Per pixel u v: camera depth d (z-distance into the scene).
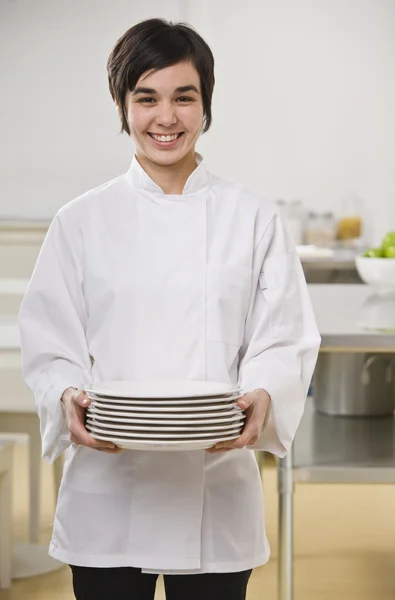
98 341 1.88
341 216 6.00
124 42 1.83
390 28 5.98
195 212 1.90
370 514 4.48
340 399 3.35
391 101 6.01
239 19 5.95
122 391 1.70
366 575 3.62
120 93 1.86
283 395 1.83
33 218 5.86
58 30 5.80
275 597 3.35
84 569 1.90
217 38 5.96
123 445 1.66
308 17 5.96
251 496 1.91
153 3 5.85
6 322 5.79
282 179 6.05
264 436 1.89
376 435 3.05
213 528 1.87
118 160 5.88
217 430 1.65
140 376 1.85
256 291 1.93
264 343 1.89
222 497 1.88
